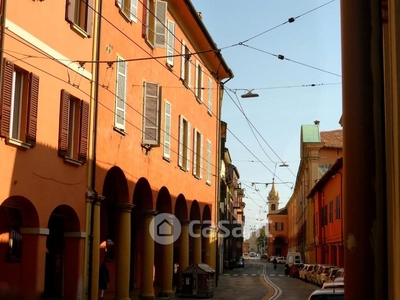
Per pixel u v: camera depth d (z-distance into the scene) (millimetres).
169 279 26984
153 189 24047
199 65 31938
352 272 3986
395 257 4332
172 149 26672
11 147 13273
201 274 27172
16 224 17484
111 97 19453
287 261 59594
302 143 68188
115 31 19797
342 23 4309
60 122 15742
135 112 21797
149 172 23484
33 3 14258
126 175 20859
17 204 14297
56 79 15578
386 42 5172
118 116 19953
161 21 23891
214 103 36188
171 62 26141
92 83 17875
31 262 14508
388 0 4684
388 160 4672
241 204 104875
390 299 4367
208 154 34250
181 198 28703
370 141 4070
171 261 26953
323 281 35844
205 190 33562
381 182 4035
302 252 73875
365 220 3990
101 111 18609
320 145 62531
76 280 16953
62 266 21578
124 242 21031
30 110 14000
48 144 15109
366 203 4008
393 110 4434
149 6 23609
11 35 13164
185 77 29016
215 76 36312
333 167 41000
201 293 27000
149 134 22516
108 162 19203
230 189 69438
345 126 4176
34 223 14547
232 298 27828
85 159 17250
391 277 4410
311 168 62812
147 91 22531
